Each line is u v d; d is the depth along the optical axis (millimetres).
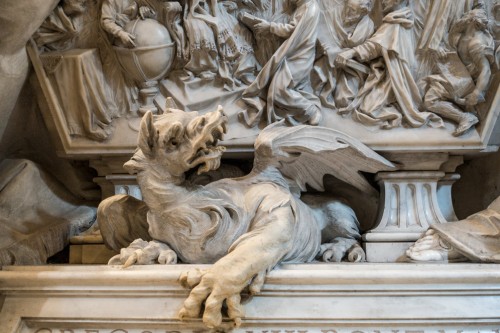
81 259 2123
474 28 1962
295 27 1953
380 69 2014
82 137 2074
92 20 2059
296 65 1976
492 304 1664
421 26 2012
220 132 1703
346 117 2018
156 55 1979
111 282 1661
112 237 1903
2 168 2135
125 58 1992
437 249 1876
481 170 2320
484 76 1955
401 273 1644
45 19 1998
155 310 1640
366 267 1686
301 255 1807
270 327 1632
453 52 1987
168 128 1683
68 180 2303
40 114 2188
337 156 1923
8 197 2059
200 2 1995
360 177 2020
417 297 1660
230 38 1984
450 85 1966
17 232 2033
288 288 1646
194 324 1615
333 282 1648
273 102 1973
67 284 1689
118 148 2049
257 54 2039
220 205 1736
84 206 2301
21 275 1701
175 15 1999
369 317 1628
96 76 2035
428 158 2033
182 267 1658
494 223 1862
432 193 2053
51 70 2023
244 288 1617
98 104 2029
